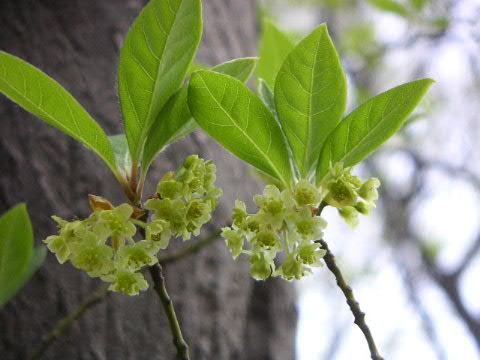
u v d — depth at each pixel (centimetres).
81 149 23
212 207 13
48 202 22
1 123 22
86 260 12
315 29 13
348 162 14
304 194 13
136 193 14
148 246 12
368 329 13
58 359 20
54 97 13
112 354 21
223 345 24
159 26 13
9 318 20
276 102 14
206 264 24
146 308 22
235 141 14
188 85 13
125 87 13
